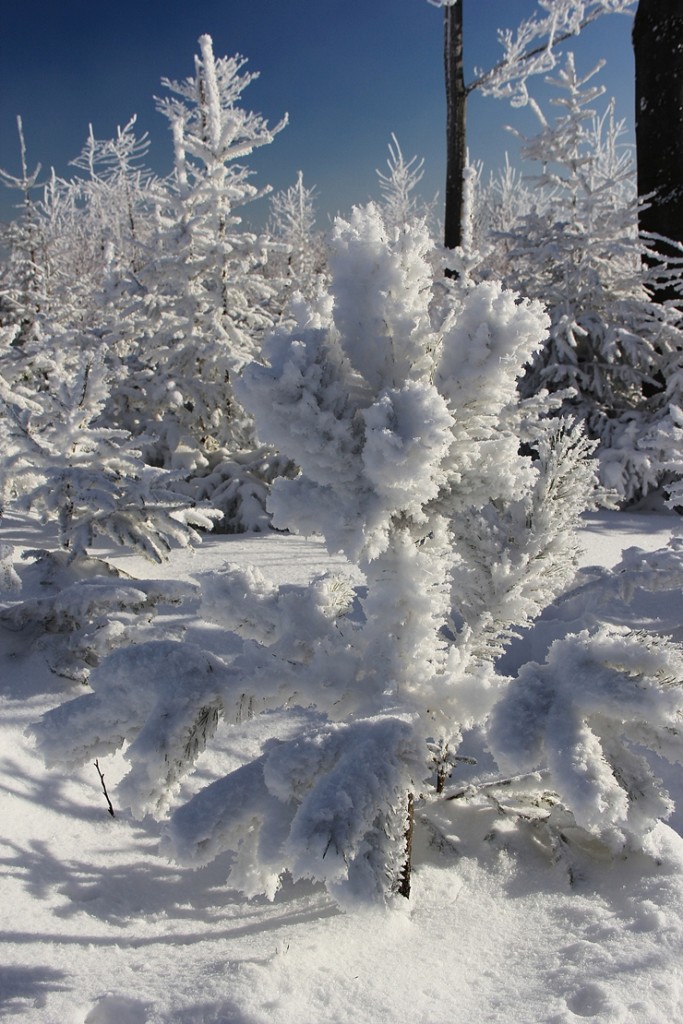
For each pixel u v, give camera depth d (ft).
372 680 6.04
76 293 46.80
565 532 7.60
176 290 23.79
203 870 7.66
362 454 5.01
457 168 34.53
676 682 5.36
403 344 5.61
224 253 23.07
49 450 14.52
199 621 12.03
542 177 29.99
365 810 5.02
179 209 23.84
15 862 7.17
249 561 15.65
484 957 5.92
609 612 13.48
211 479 21.18
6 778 8.31
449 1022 4.90
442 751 7.75
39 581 13.21
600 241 27.76
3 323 44.68
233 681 5.90
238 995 5.08
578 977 5.36
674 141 26.02
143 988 5.36
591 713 5.48
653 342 26.61
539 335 5.38
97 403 14.94
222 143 23.71
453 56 33.35
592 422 25.68
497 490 6.00
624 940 5.87
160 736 5.51
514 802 8.44
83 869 7.39
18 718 9.41
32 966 5.75
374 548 5.39
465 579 7.62
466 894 6.97
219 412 22.88
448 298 11.92
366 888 5.08
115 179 65.98
